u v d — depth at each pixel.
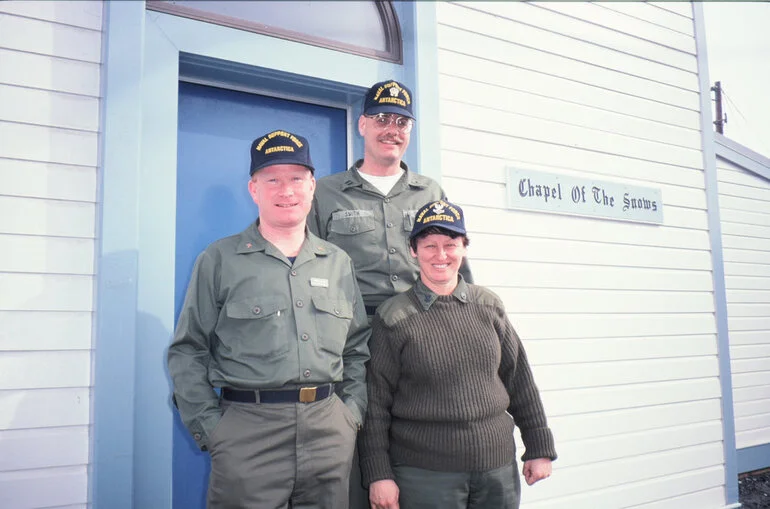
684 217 3.52
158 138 1.98
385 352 1.63
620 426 3.00
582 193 3.04
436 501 1.51
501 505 1.55
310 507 1.44
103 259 1.81
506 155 2.80
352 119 2.59
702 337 3.46
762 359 4.56
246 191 2.32
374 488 1.53
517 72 2.90
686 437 3.24
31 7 1.85
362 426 1.61
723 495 3.32
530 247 2.83
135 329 1.84
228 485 1.36
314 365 1.47
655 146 3.44
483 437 1.54
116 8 1.93
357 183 1.95
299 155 1.57
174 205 1.99
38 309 1.76
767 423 4.43
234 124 2.33
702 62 3.73
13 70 1.80
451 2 2.71
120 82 1.90
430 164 2.49
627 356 3.10
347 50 2.42
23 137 1.79
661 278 3.34
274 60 2.22
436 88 2.56
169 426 1.89
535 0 3.02
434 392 1.56
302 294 1.54
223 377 1.48
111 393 1.77
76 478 1.76
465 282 1.76
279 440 1.40
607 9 3.32
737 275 4.56
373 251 1.87
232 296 1.52
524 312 2.77
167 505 1.86
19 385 1.71
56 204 1.82
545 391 2.78
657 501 3.05
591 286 3.03
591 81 3.19
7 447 1.68
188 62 2.11
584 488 2.81
